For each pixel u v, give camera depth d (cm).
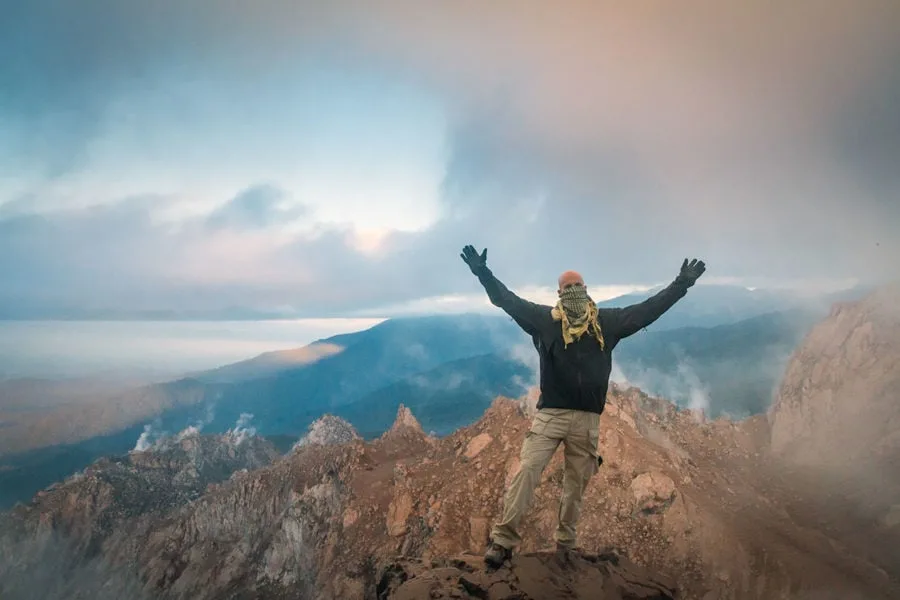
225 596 3731
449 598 588
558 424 661
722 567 1552
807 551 1518
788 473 1930
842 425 1970
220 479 7556
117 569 5116
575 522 701
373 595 889
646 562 1639
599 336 640
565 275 672
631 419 2255
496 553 653
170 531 4988
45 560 5909
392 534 2564
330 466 3791
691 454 2155
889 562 1423
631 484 1833
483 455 2564
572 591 617
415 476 2816
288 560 3303
